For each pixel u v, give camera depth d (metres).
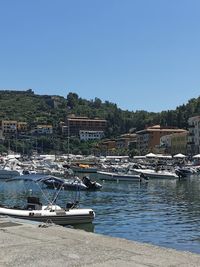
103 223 31.67
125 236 26.53
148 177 91.31
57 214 26.41
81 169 110.56
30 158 156.75
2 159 129.25
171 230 28.77
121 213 37.88
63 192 58.44
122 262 9.49
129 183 80.31
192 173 103.88
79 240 11.99
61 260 9.59
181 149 189.25
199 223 31.97
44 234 12.94
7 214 25.38
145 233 27.61
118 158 164.88
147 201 49.19
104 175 86.12
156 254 10.34
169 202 48.09
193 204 45.88
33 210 26.28
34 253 10.22
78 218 27.38
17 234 12.89
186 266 9.34
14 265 9.11
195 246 23.64
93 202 47.88
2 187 67.75
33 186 68.12
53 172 89.69
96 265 9.21
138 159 163.62
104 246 11.16
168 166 116.38
